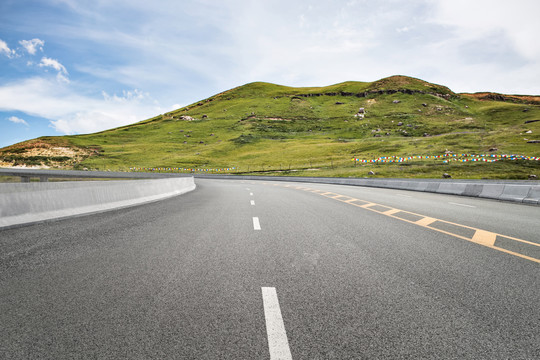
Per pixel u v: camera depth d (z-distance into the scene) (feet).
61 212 30.17
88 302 11.07
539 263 16.08
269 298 11.53
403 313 10.39
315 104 643.86
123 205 40.04
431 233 23.59
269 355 7.98
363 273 14.38
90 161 351.87
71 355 7.94
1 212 24.89
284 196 57.72
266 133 474.08
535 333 9.18
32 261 15.93
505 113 505.66
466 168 191.83
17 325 9.41
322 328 9.38
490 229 25.44
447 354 8.10
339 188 87.35
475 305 11.03
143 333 9.03
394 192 70.69
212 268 14.99
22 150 383.04
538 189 46.19
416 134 413.18
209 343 8.54
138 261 16.07
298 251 18.20
